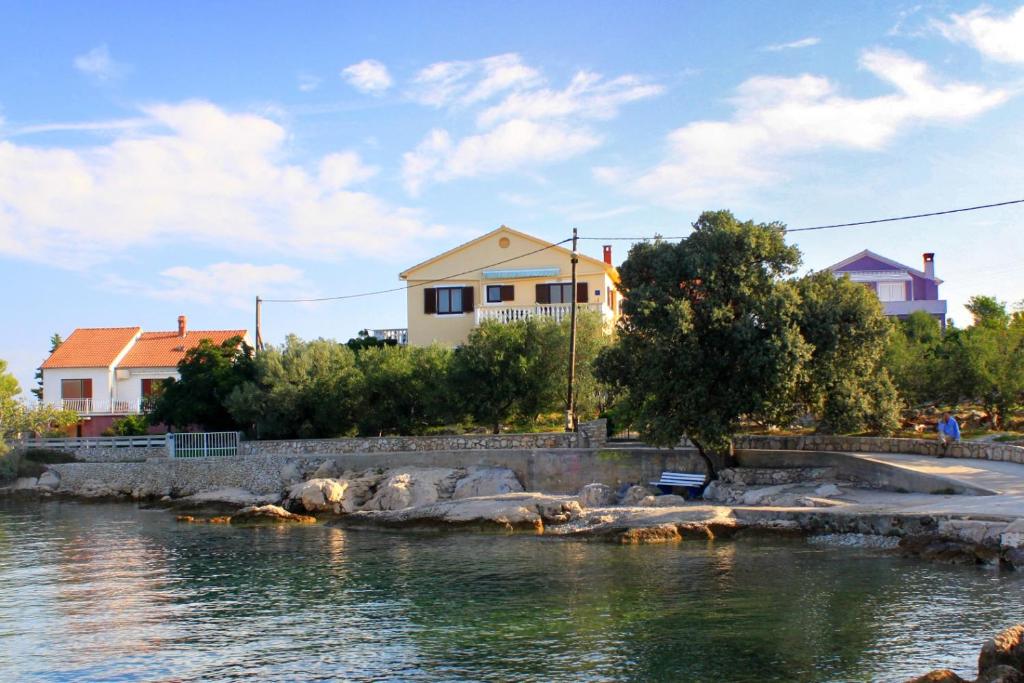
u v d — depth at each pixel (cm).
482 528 3653
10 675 1894
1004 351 4462
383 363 5422
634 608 2245
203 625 2255
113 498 5431
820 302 3769
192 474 5319
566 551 3106
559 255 6006
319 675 1822
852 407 3762
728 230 3809
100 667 1933
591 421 4719
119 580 2867
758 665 1773
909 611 2083
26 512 4875
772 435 4412
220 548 3475
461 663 1862
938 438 3834
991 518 2603
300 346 5866
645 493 3903
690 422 3819
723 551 2955
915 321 6019
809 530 3097
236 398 5600
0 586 2792
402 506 4231
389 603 2417
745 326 3662
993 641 1534
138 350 7531
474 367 4928
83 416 6956
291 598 2531
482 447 4738
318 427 5597
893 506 3052
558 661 1848
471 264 6097
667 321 3734
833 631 1964
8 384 6241
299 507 4456
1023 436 3962
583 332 5106
